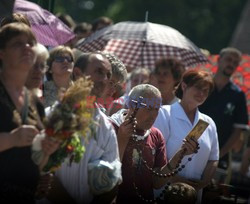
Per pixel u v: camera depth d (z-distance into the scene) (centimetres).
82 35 1677
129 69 1572
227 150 1511
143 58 1589
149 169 968
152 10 6116
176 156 992
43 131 752
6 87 751
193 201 1016
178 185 1016
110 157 859
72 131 745
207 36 6225
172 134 1095
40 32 1175
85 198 848
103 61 930
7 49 746
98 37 1423
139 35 1409
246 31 4225
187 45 1451
